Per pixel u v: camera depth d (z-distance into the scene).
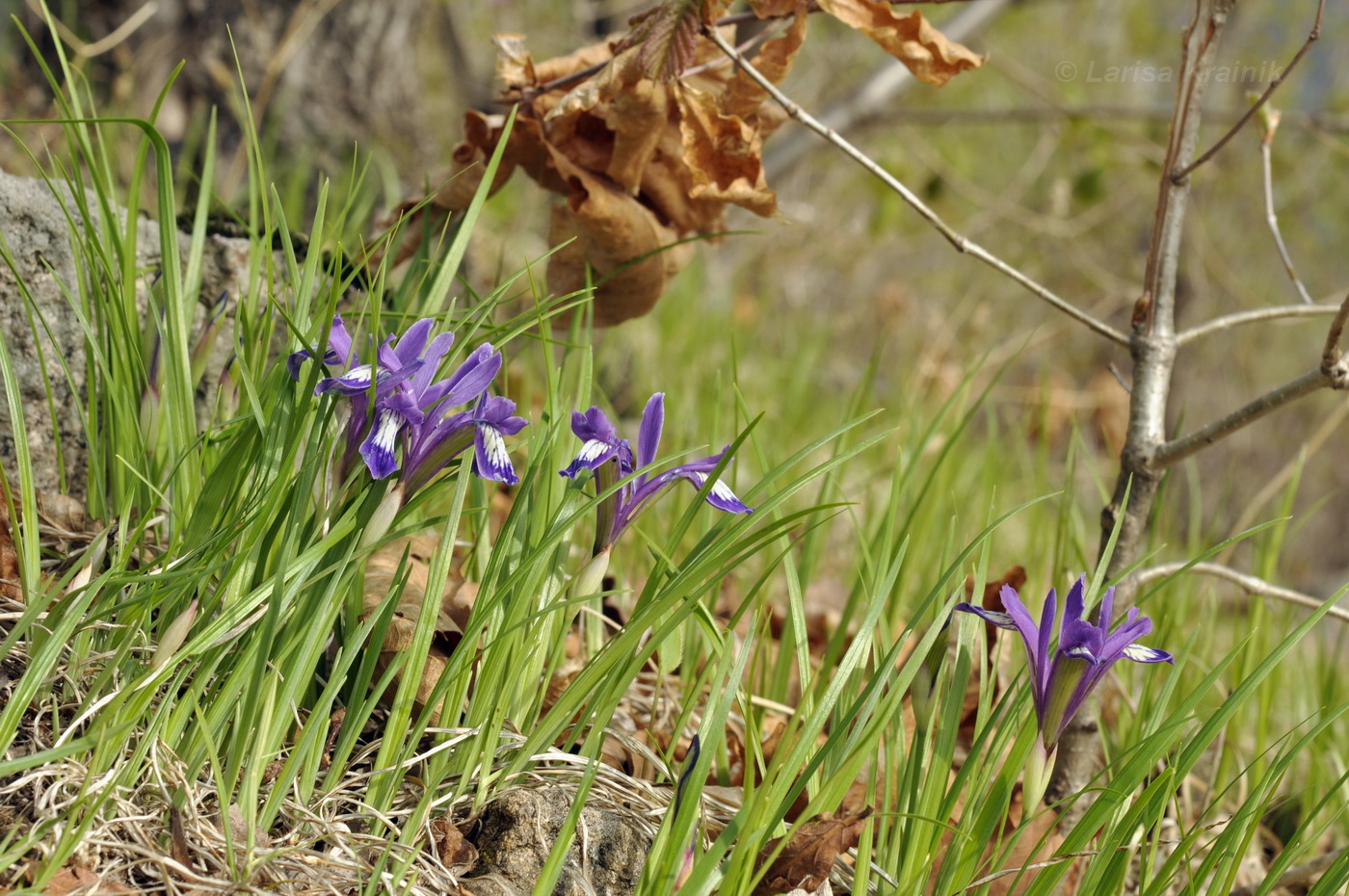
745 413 0.92
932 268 3.64
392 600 0.83
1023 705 0.87
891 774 0.86
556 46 2.99
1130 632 0.82
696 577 0.82
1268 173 0.98
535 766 0.86
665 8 0.91
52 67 1.60
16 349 0.92
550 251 0.87
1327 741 1.02
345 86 1.74
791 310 2.92
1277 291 3.73
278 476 0.82
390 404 0.81
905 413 1.72
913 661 0.82
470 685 0.87
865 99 2.49
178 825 0.81
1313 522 3.77
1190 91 0.92
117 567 0.84
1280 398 0.88
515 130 0.97
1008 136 3.60
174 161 1.56
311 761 0.83
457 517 0.83
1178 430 0.94
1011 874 0.89
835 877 0.86
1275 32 3.29
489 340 0.88
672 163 0.98
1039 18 3.33
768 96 0.94
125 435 0.89
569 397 0.89
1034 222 2.65
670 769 0.86
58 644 0.81
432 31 2.61
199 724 0.80
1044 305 3.54
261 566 0.84
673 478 0.84
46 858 0.79
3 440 0.92
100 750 0.80
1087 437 2.32
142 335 0.92
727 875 0.80
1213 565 0.92
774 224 2.85
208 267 0.97
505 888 0.82
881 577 0.89
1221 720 0.83
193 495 0.88
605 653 0.83
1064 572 0.98
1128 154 2.67
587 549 1.02
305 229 1.52
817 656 1.04
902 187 0.91
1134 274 3.49
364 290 0.95
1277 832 1.01
